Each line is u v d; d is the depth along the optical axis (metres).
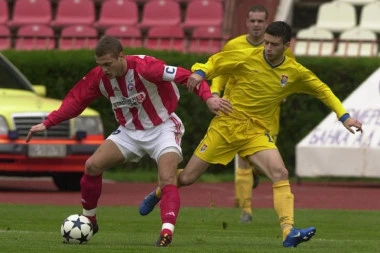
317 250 22.77
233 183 48.50
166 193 22.94
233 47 31.03
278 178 23.88
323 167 46.97
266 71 24.48
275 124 27.94
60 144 40.34
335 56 50.00
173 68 22.98
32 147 39.94
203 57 49.09
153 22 57.84
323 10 58.44
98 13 60.41
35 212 33.09
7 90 43.59
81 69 50.38
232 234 27.59
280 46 24.11
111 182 48.06
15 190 43.00
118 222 30.75
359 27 57.50
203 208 36.00
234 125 24.55
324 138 47.12
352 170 46.62
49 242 23.73
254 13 30.67
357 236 27.73
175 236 26.72
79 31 57.44
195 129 49.88
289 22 57.97
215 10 57.59
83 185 23.86
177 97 23.62
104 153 23.58
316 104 49.91
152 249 22.11
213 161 24.80
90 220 24.28
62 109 23.78
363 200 40.47
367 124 46.88
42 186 45.38
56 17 59.22
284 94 24.78
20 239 24.55
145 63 22.97
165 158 23.08
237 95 24.70
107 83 23.30
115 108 23.58
